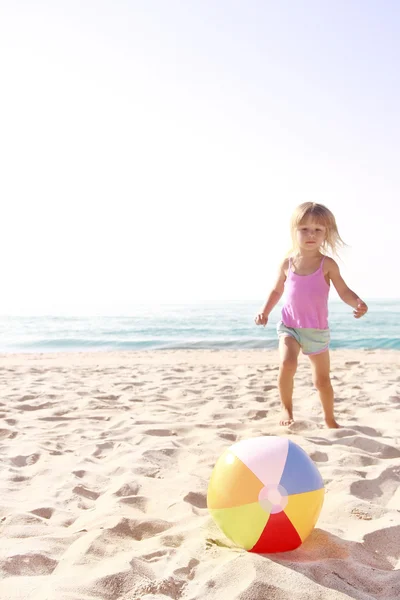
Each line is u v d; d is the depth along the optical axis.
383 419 4.84
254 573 2.00
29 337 20.52
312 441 3.95
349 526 2.55
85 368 9.82
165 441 4.15
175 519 2.69
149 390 6.86
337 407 5.41
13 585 2.07
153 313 34.47
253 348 15.95
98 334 21.59
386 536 2.43
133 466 3.53
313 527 2.32
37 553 2.31
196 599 1.91
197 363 10.77
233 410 5.31
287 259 4.49
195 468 3.54
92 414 5.38
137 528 2.59
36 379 8.13
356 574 2.07
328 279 4.38
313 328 4.36
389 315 28.94
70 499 3.06
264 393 6.40
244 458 2.34
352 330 21.59
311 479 2.31
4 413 5.47
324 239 4.31
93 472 3.52
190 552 2.29
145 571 2.13
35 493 3.20
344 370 8.75
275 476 2.27
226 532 2.30
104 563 2.22
